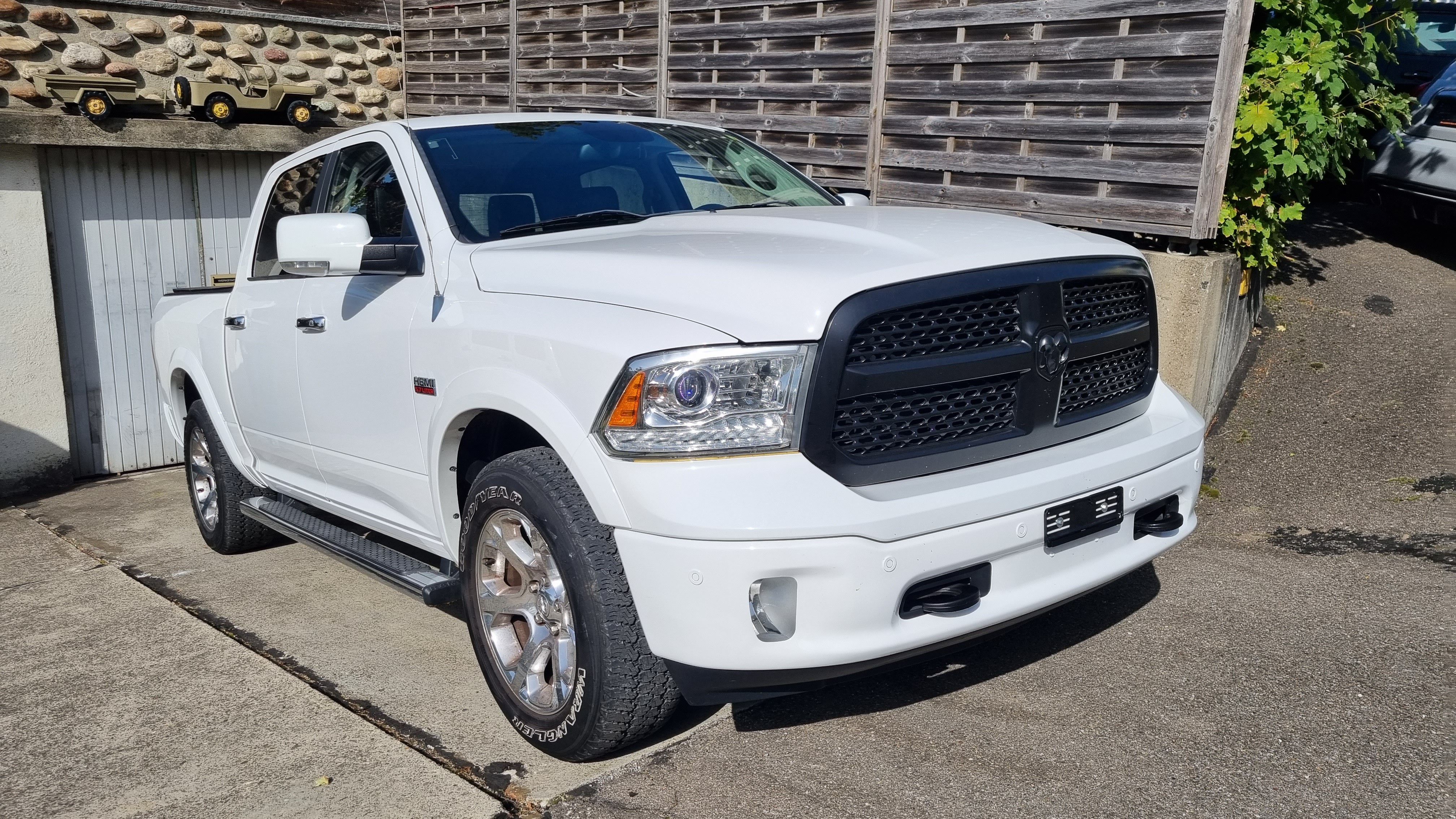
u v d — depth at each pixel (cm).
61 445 714
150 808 295
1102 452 307
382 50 959
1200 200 510
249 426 469
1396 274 730
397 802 291
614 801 286
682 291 280
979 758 296
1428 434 535
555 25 844
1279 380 610
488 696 361
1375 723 303
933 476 279
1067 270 302
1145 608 393
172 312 544
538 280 316
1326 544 447
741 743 313
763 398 260
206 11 819
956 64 602
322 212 427
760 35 700
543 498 291
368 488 394
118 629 437
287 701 360
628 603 282
